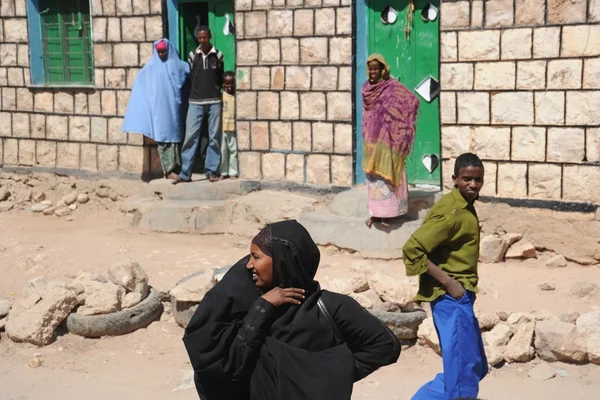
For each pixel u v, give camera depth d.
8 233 9.99
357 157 9.51
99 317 6.86
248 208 9.63
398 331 6.53
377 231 8.48
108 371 6.33
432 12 9.16
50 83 11.65
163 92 10.14
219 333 3.28
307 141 9.72
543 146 8.29
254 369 3.31
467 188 4.63
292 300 3.29
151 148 10.77
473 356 4.70
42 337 6.75
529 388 5.79
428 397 4.93
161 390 5.95
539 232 8.38
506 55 8.37
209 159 10.27
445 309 4.70
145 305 7.09
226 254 8.84
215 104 10.08
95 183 11.23
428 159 9.45
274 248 3.27
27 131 11.73
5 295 7.71
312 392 3.21
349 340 3.34
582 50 8.00
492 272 8.00
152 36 10.56
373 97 8.23
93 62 11.06
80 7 11.19
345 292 6.81
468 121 8.65
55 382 6.13
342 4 9.30
